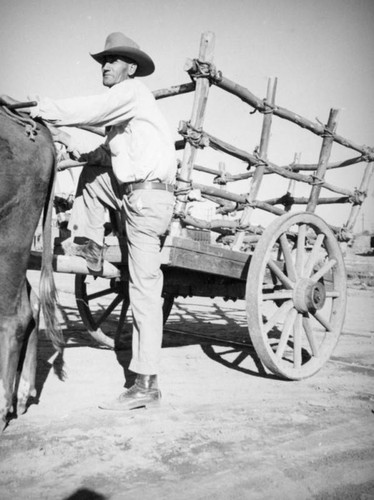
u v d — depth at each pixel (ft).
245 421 9.05
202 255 11.51
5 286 7.97
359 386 12.27
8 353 8.02
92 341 17.22
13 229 8.00
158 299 10.05
